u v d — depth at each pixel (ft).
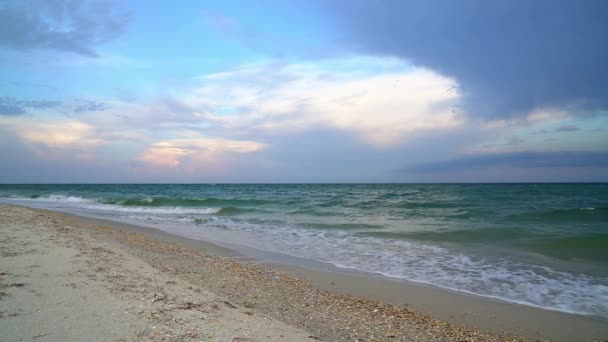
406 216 72.84
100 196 149.07
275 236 49.80
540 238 44.47
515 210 79.61
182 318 15.51
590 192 170.50
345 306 21.77
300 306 21.08
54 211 79.10
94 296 17.10
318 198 131.13
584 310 22.35
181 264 29.78
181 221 66.59
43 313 14.52
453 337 17.88
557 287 26.68
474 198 125.70
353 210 85.25
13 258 23.27
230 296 21.44
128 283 19.98
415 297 24.54
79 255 26.00
